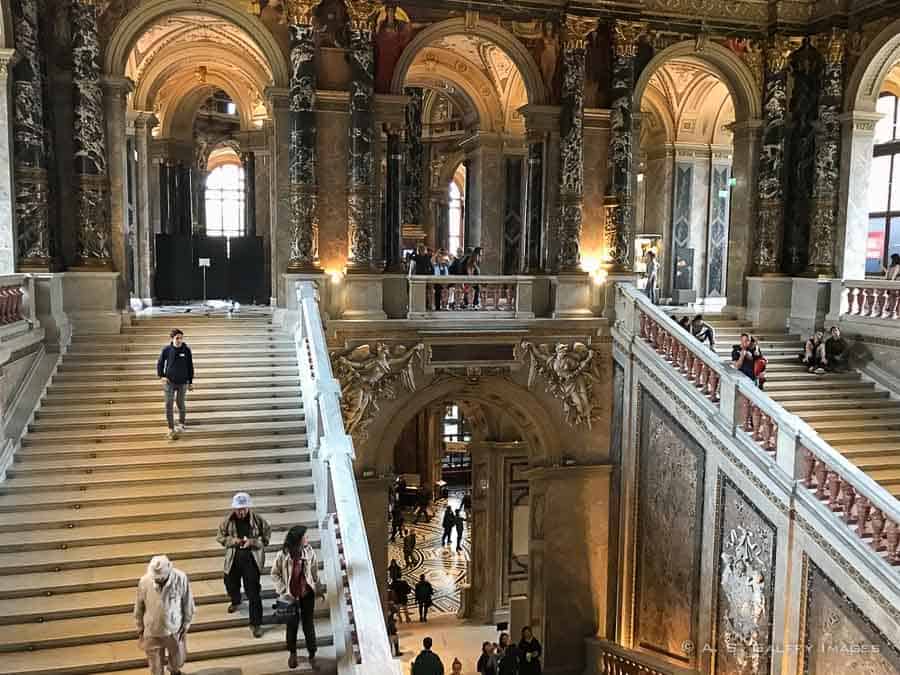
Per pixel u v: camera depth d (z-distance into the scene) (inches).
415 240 1050.7
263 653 366.9
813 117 736.3
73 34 585.3
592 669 696.4
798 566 484.4
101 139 601.3
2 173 556.1
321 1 630.5
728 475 553.6
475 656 734.5
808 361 685.3
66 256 608.7
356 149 642.2
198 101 963.3
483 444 833.5
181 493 456.4
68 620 375.6
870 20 690.8
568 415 697.6
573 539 706.2
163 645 325.4
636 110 721.6
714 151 946.1
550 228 713.0
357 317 646.5
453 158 1206.3
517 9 680.4
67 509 439.8
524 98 883.4
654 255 848.3
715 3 724.7
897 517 416.8
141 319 637.3
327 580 396.2
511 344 674.8
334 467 411.2
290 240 639.8
